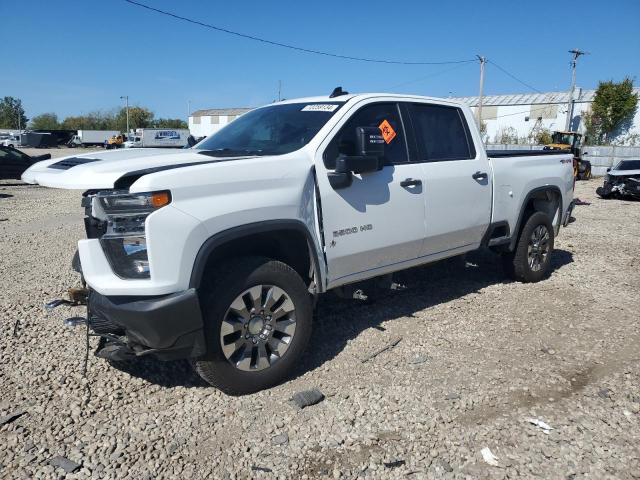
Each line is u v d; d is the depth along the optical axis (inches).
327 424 132.0
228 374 140.6
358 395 145.6
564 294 234.5
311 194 154.8
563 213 265.1
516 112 2262.6
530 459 118.2
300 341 152.9
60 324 193.6
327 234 158.6
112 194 127.1
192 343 131.2
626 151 1216.2
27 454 120.1
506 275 249.9
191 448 123.0
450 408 138.9
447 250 204.7
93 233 146.1
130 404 141.6
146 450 122.3
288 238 154.7
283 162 149.2
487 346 177.3
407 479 112.3
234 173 137.6
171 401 143.1
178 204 127.0
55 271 269.7
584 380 154.5
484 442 124.3
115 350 138.4
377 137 159.2
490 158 220.8
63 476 113.1
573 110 2086.6
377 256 175.6
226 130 193.9
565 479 111.8
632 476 112.8
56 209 540.1
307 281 165.8
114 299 129.6
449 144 204.4
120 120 4564.5
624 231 421.4
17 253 315.6
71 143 2910.9
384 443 124.4
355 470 115.1
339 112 170.2
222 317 136.9
